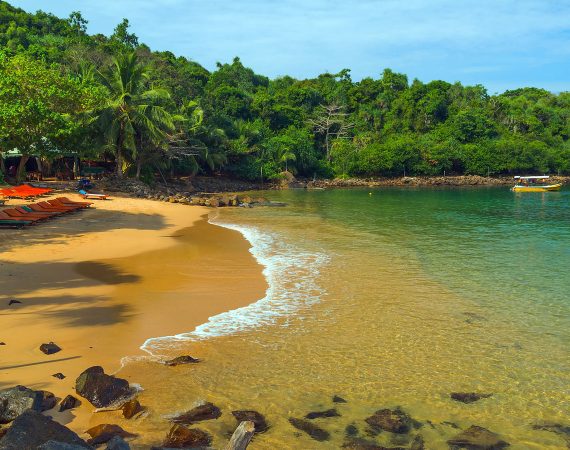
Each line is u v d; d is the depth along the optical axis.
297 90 120.06
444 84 127.94
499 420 7.96
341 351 10.52
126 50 93.25
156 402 8.05
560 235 27.80
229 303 13.86
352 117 122.31
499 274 17.83
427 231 29.25
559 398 8.68
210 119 82.56
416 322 12.49
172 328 11.66
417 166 102.75
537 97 156.88
